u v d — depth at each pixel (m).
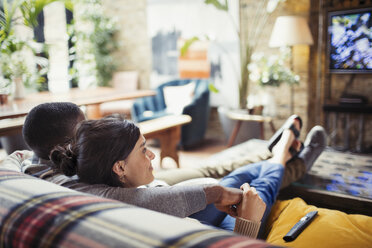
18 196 0.85
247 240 0.64
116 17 6.11
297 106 4.72
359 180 2.28
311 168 2.55
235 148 3.11
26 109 3.12
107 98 3.91
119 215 0.72
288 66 4.68
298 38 4.04
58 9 5.66
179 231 0.65
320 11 4.30
